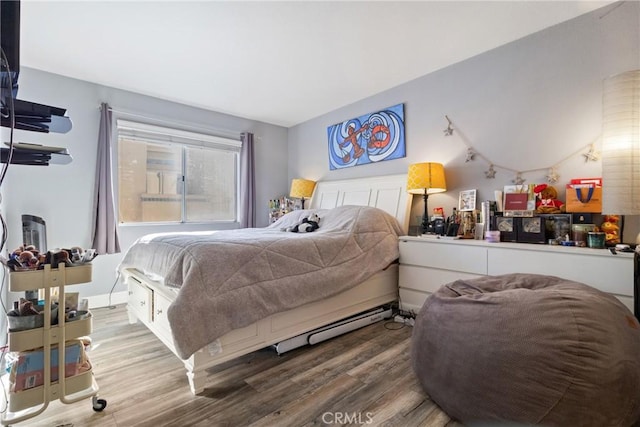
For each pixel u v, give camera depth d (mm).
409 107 3199
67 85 2982
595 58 2109
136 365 1883
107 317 2783
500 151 2562
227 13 2090
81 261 1444
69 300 1479
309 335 2090
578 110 2180
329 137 4074
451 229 2600
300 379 1694
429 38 2432
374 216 2750
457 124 2832
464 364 1324
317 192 4113
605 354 1125
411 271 2650
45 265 1340
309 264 2102
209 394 1566
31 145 1379
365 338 2244
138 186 3482
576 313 1228
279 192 4641
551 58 2299
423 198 3074
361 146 3666
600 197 1991
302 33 2338
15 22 1138
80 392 1428
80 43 2430
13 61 1144
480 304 1426
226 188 4180
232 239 1963
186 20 2160
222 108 3924
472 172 2732
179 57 2660
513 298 1371
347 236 2451
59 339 1370
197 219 3926
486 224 2379
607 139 1756
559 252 1880
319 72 2977
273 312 1823
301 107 3920
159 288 1928
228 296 1654
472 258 2270
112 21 2156
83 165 3049
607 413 1080
